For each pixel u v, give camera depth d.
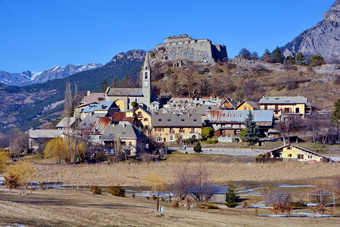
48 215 39.09
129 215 43.25
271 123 130.62
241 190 72.06
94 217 40.09
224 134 134.00
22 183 75.19
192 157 106.31
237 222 44.94
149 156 105.31
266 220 48.41
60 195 60.03
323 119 133.62
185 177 66.94
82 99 191.00
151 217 43.56
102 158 107.62
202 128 134.00
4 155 90.62
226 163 97.38
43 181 80.88
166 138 134.62
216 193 67.81
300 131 127.31
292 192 67.88
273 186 74.44
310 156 99.19
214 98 184.75
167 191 71.69
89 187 74.00
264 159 98.56
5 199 48.81
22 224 33.59
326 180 75.69
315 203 61.25
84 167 96.44
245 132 119.31
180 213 48.84
